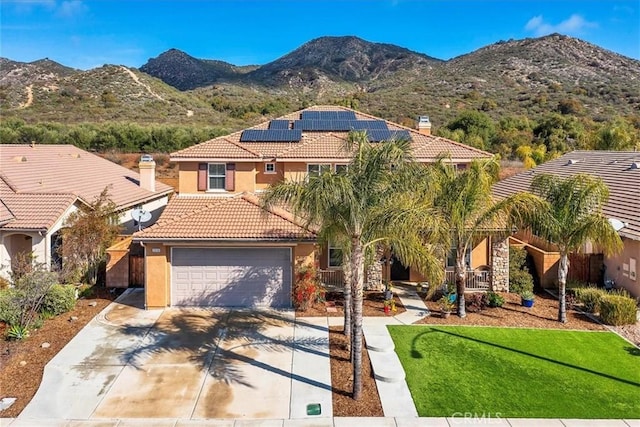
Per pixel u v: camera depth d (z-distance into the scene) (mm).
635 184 24250
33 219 21672
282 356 15320
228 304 19984
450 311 19094
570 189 17312
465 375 13969
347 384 13508
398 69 160000
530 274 22938
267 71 163125
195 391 13125
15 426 11406
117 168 36781
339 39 181500
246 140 27594
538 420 11664
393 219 12359
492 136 61281
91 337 16719
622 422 11602
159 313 19219
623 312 17859
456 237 18422
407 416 11859
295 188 13234
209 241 19062
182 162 25781
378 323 18094
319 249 20500
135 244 23516
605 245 17312
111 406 12352
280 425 11555
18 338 16109
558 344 16266
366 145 13766
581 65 103750
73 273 21344
